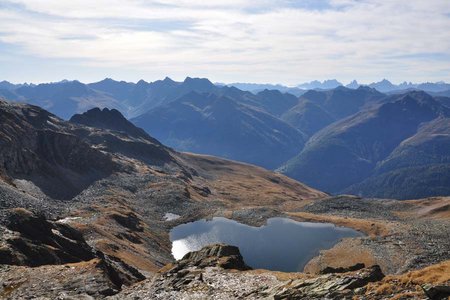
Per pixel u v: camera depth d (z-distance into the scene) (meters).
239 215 179.62
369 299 29.72
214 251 57.78
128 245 112.81
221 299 38.78
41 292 44.84
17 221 73.56
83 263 54.81
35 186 154.00
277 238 148.12
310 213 193.12
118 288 49.75
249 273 46.91
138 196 197.12
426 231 148.00
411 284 30.09
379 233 151.00
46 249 65.50
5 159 150.62
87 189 181.12
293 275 43.25
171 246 137.75
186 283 45.62
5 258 56.91
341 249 132.50
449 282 28.02
